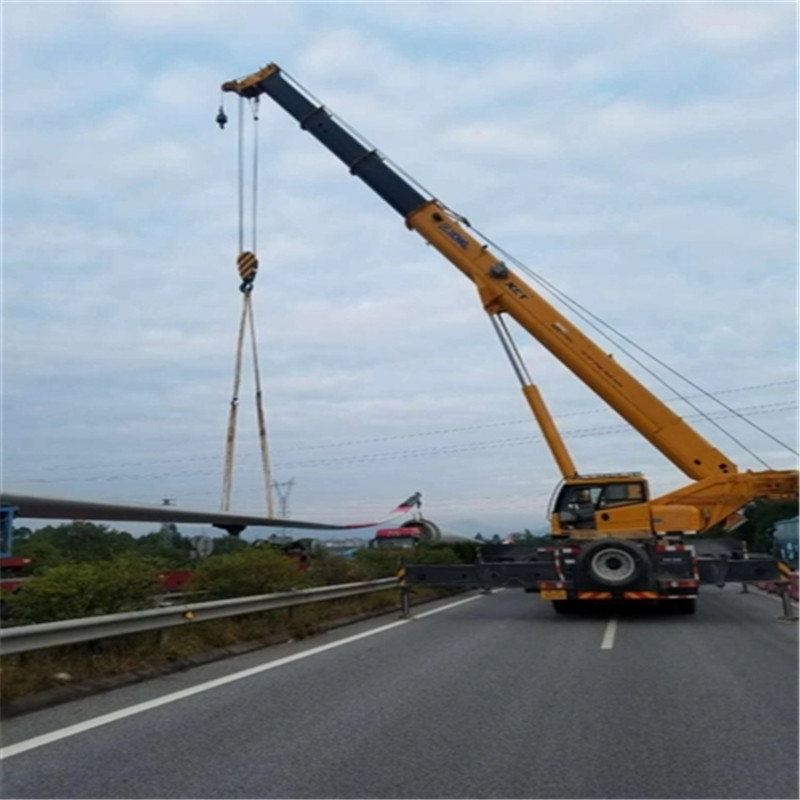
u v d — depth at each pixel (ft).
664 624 56.13
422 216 74.64
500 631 52.54
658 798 20.66
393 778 22.07
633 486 65.92
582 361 69.77
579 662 39.96
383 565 82.89
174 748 24.71
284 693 32.58
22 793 20.85
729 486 65.41
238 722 27.84
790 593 65.16
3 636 29.37
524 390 70.90
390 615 63.93
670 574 58.18
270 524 72.18
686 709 29.73
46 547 52.44
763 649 44.14
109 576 38.88
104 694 32.27
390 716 28.71
